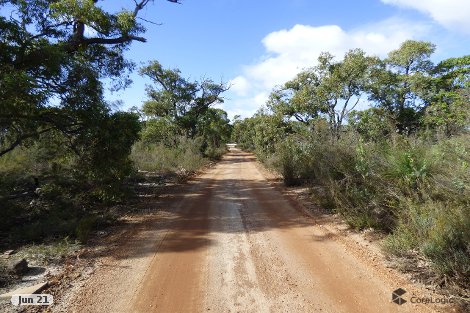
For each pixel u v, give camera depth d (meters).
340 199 8.48
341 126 16.42
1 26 7.59
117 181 10.38
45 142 10.77
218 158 41.22
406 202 6.23
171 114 36.28
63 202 9.55
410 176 6.80
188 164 23.61
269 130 24.92
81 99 8.80
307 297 4.45
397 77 27.66
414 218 5.74
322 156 11.20
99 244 6.79
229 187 15.28
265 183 16.41
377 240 6.51
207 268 5.47
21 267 5.20
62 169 11.92
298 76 21.66
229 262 5.72
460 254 4.49
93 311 4.19
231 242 6.82
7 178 10.59
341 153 9.95
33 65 8.12
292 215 9.10
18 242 6.96
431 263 4.89
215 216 9.24
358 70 18.05
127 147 10.21
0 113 7.70
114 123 9.51
